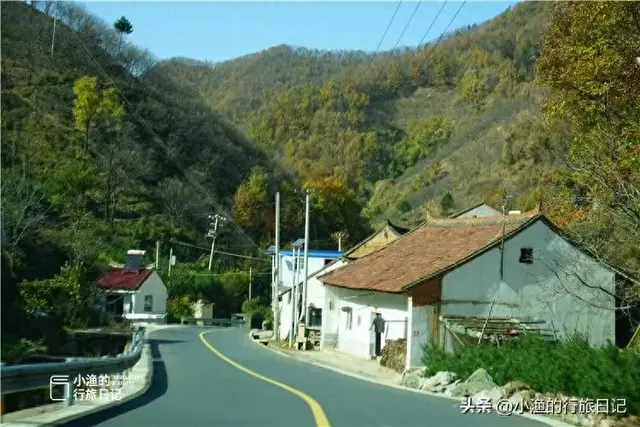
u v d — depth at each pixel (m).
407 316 27.02
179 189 74.31
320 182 77.62
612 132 18.70
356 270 32.75
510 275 26.67
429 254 29.55
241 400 14.31
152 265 65.25
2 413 11.02
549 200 29.94
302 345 37.12
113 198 67.88
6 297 27.28
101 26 82.38
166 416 11.52
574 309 26.77
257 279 76.06
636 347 21.31
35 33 73.88
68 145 63.00
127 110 74.69
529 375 15.37
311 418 11.68
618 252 21.89
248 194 75.38
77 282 37.69
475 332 23.66
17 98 63.94
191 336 46.19
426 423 11.41
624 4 19.84
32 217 37.47
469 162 76.25
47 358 22.19
